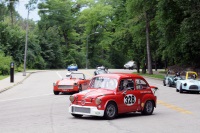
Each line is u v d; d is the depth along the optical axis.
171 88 34.75
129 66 95.38
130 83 15.53
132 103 15.43
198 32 39.75
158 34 58.78
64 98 24.80
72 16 119.62
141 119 14.83
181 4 40.34
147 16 63.19
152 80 49.88
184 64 57.69
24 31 77.00
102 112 14.25
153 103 16.58
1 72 58.50
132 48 69.94
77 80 28.16
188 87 28.59
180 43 48.19
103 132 11.73
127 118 15.09
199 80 30.80
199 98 24.89
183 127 12.91
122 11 84.00
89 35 110.62
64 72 72.88
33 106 20.19
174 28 47.56
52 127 12.76
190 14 41.03
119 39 71.06
